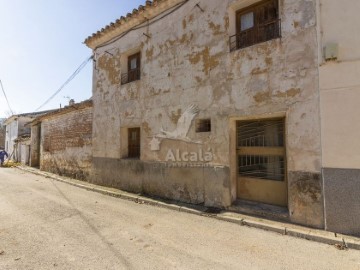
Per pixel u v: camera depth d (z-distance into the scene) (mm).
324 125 4230
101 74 9633
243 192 5598
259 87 5043
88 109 10352
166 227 4691
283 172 5047
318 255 3490
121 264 3266
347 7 4102
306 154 4422
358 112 3945
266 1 5285
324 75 4254
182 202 6340
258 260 3369
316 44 4363
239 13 5727
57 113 12586
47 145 14102
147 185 7395
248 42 5496
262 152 5328
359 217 3891
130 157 8516
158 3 6984
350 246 3689
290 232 4215
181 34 6637
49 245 3867
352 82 4012
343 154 4047
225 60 5621
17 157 22359
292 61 4629
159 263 3293
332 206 4117
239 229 4551
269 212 4844
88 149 10148
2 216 5383
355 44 4016
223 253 3588
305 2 4523
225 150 5559
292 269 3127
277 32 5059
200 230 4520
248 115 5191
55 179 11227
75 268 3156
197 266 3217
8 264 3254
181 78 6578
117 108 8727
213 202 5746
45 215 5469
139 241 4031
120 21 8297
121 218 5266
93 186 9016
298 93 4535
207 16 6043
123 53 8641
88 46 10336
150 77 7484
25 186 9391
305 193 4418
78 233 4383
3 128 35000
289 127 4629
